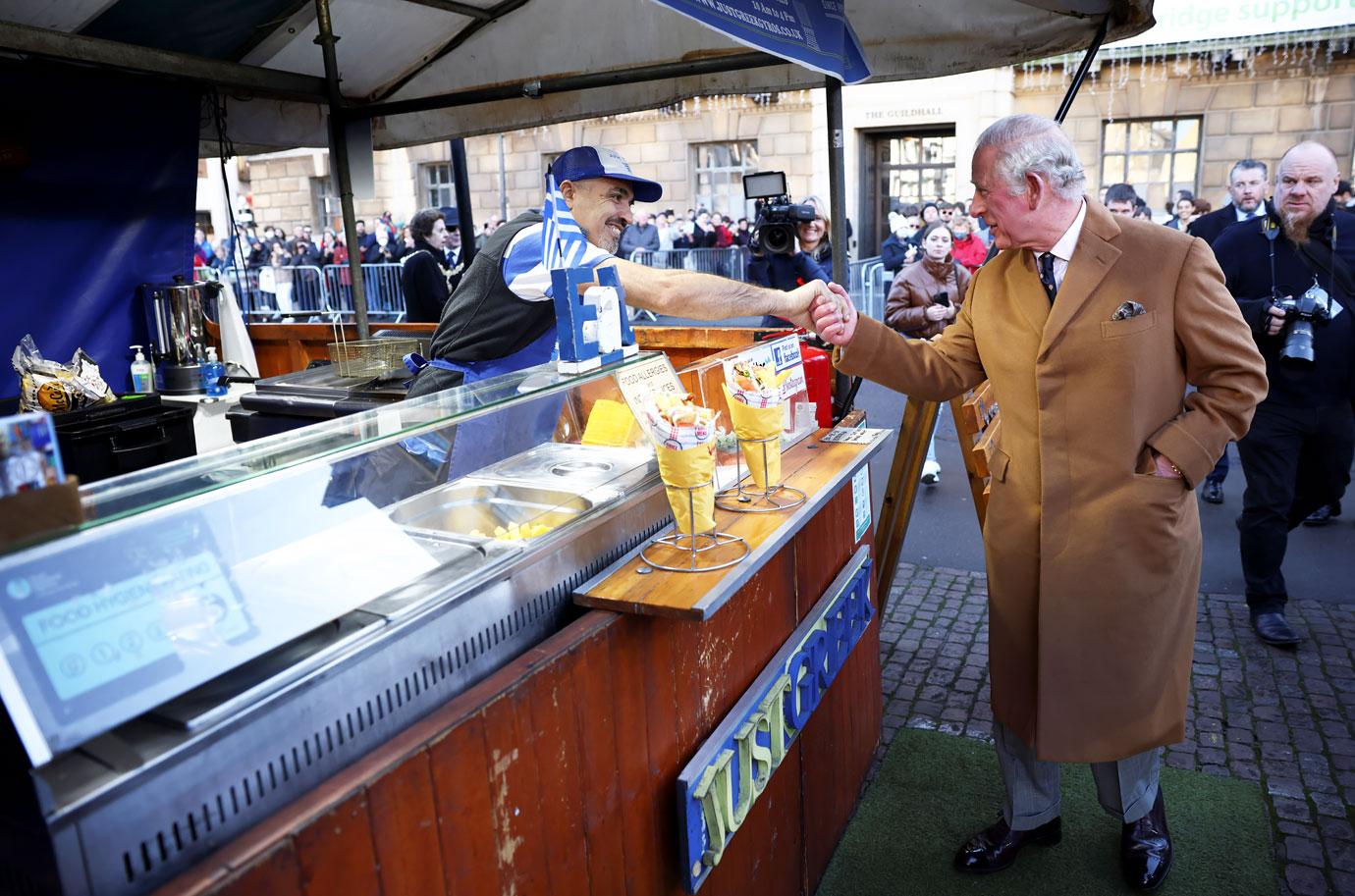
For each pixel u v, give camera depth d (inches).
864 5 157.2
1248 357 82.1
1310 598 166.6
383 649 50.9
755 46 92.9
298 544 51.3
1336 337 139.8
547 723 57.8
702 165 719.7
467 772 51.6
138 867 39.2
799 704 91.2
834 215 141.2
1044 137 81.4
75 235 169.9
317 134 196.1
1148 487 83.9
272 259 650.2
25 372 134.0
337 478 56.0
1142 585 85.3
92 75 162.4
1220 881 99.3
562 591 66.6
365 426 61.7
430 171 786.2
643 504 76.8
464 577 57.9
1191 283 82.5
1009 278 89.8
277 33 163.9
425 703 54.3
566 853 60.2
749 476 92.6
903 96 652.1
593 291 78.6
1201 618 159.9
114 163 171.6
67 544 40.7
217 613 45.2
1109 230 83.0
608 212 95.7
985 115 637.9
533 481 72.3
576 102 184.2
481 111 193.5
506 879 55.1
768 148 694.5
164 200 179.3
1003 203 83.2
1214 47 565.6
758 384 83.7
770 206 197.0
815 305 94.3
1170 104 603.2
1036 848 106.0
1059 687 87.8
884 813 113.0
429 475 63.3
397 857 47.4
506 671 56.2
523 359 102.4
